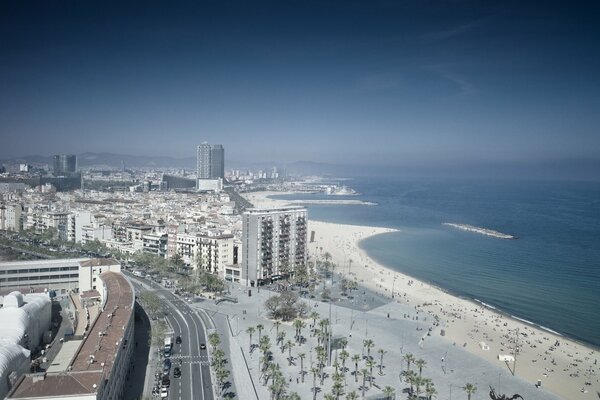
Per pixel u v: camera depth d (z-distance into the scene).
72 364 188.75
